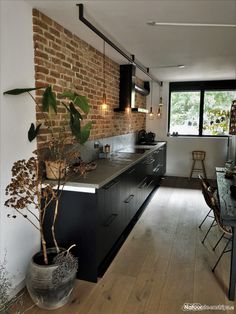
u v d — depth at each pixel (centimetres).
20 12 202
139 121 608
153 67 455
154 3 207
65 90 270
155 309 198
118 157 375
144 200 430
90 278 231
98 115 362
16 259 214
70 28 265
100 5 212
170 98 652
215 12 223
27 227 225
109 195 253
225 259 271
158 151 545
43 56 230
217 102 621
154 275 241
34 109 224
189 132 651
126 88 436
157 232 333
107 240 254
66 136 264
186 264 261
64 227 233
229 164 354
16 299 206
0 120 189
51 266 189
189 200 468
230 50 345
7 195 198
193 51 351
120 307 200
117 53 363
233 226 195
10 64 194
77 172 253
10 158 200
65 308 198
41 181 211
